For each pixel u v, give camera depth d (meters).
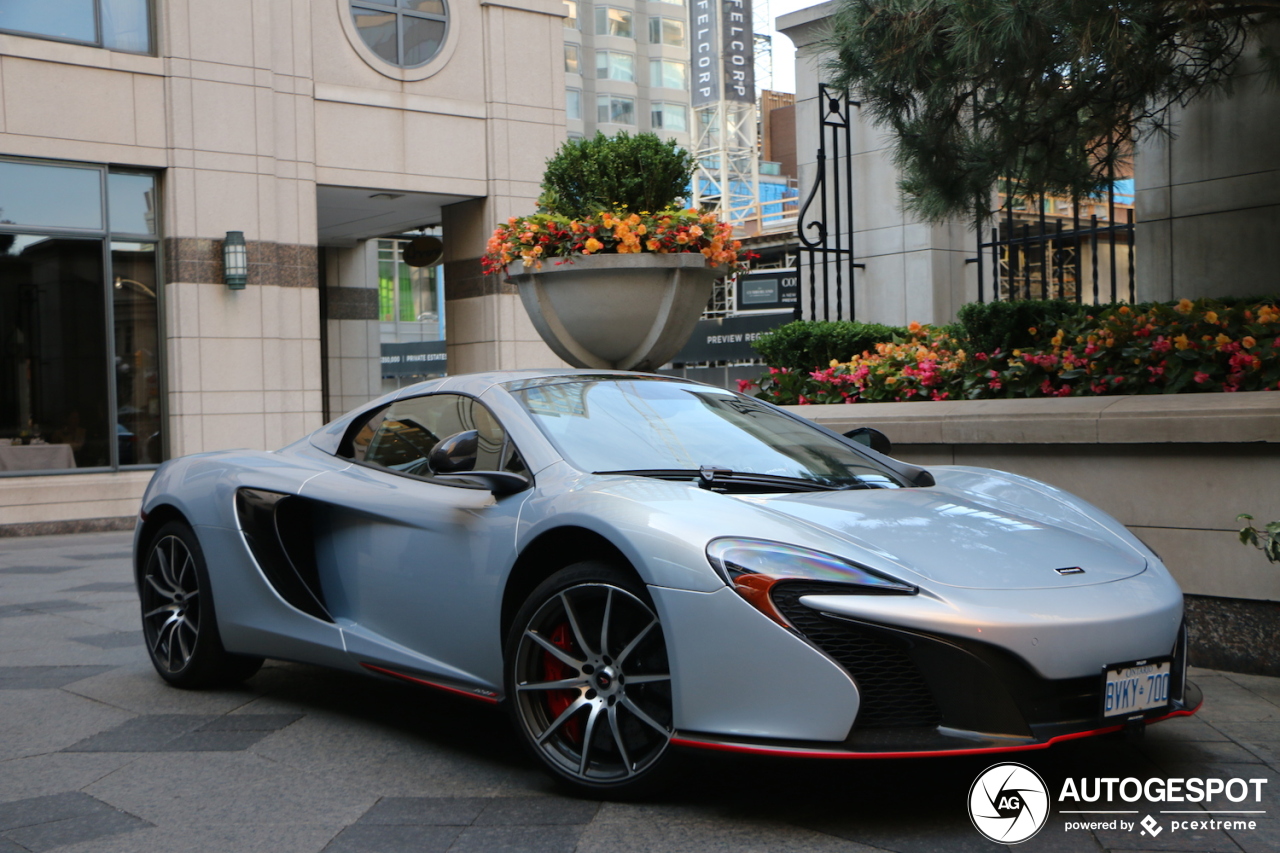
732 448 3.72
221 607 4.27
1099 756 3.42
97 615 6.22
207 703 4.25
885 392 6.72
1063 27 5.03
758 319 26.11
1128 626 2.87
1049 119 5.82
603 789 3.02
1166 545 4.74
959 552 2.98
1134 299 8.43
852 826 2.83
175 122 11.70
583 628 3.12
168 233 11.77
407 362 34.22
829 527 3.02
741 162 58.94
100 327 11.47
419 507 3.65
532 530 3.23
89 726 3.93
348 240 17.81
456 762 3.46
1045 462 5.14
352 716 4.04
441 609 3.52
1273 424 4.33
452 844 2.76
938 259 11.64
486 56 13.99
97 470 11.44
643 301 6.49
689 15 60.94
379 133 13.22
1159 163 8.26
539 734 3.18
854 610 2.70
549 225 6.47
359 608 3.87
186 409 11.77
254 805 3.08
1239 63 7.35
